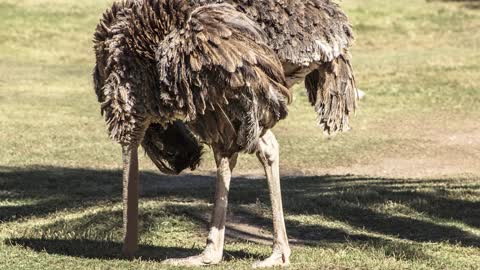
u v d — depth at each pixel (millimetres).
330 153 50562
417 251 23000
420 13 103062
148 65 18750
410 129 57719
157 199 31656
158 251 22141
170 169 21203
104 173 40344
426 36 94750
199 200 31328
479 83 71312
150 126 20453
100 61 19672
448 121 60062
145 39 18641
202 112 18266
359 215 28203
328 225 26719
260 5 18703
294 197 31406
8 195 32938
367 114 62500
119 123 19109
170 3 18469
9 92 69125
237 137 18688
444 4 107312
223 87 18031
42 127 56094
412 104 65625
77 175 39250
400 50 88875
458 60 80750
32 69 79438
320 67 19562
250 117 18172
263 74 18062
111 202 30562
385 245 23719
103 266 19422
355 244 24031
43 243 22828
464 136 55719
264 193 32562
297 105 65500
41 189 34906
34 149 48344
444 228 26500
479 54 84062
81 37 90875
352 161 48781
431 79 73062
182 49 18094
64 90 71125
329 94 19547
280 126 58625
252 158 48250
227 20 18109
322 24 19016
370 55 86250
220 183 19547
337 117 19688
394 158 49844
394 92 69062
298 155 49750
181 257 21078
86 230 25078
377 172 46281
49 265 19781
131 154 19578
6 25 92250
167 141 20797
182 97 18281
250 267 19375
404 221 27312
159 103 18719
